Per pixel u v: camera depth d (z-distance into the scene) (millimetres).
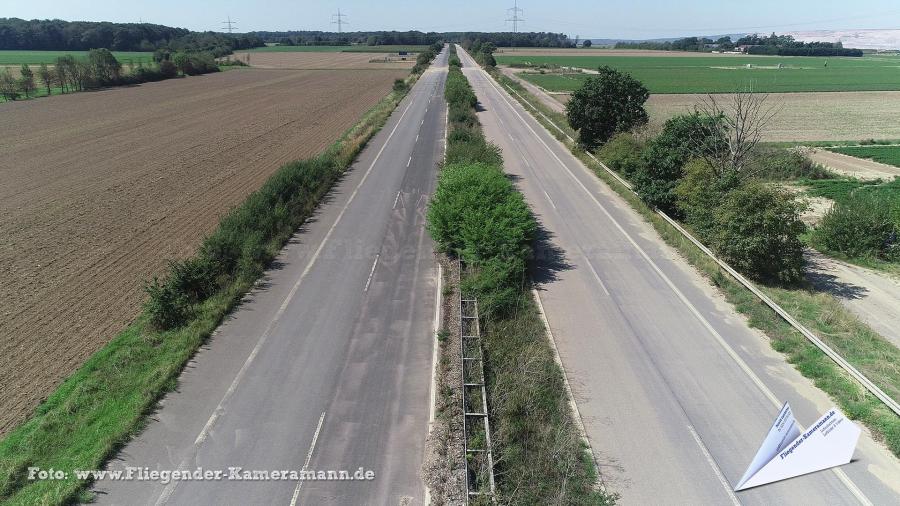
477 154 36062
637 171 34719
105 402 15664
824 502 12891
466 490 12680
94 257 25984
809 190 37594
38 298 21953
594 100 44250
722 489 13305
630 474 13727
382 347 18719
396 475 13500
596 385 17031
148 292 19922
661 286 23453
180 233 29016
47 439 14266
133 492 12891
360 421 15266
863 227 27484
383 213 31734
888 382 17016
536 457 14047
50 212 32312
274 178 32656
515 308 20953
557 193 36219
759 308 21203
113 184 38156
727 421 15539
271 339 19109
